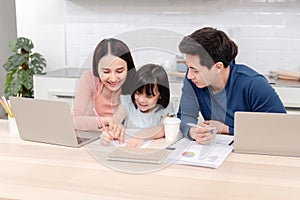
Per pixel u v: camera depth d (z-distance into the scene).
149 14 3.85
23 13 4.05
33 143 1.53
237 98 1.90
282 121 1.35
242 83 1.87
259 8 3.62
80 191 1.08
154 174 1.20
